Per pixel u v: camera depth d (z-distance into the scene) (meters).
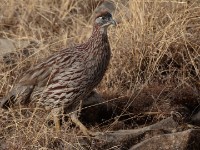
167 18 18.56
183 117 16.11
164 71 17.72
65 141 14.16
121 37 18.16
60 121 15.94
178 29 17.88
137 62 17.72
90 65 15.07
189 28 18.42
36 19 20.64
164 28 18.03
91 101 16.05
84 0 21.61
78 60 15.03
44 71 15.21
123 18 18.62
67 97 15.08
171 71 17.67
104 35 15.26
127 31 18.25
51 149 14.15
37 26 20.31
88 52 15.15
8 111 15.23
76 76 14.95
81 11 21.25
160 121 15.34
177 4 18.72
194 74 17.69
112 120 16.17
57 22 20.50
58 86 15.04
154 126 15.15
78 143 14.21
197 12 18.48
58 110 15.25
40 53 18.25
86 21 20.64
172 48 17.89
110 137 14.69
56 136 14.38
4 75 16.72
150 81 17.45
